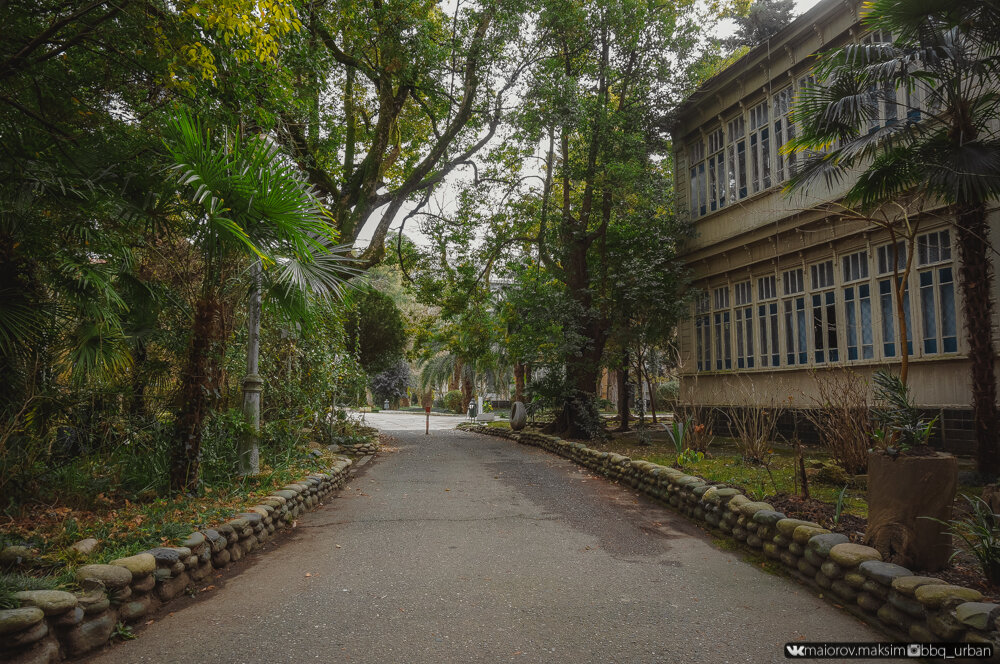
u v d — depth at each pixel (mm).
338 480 8812
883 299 10688
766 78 13352
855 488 6844
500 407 42125
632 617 3805
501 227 18031
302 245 5840
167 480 6145
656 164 18266
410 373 52781
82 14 5438
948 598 3092
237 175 5207
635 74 15992
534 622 3727
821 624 3658
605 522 6570
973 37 7207
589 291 15031
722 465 8688
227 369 7559
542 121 15117
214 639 3467
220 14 5707
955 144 7031
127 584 3600
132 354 6668
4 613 2818
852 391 8320
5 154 5199
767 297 13508
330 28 13047
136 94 6512
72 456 6191
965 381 9312
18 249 5219
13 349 5254
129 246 6191
